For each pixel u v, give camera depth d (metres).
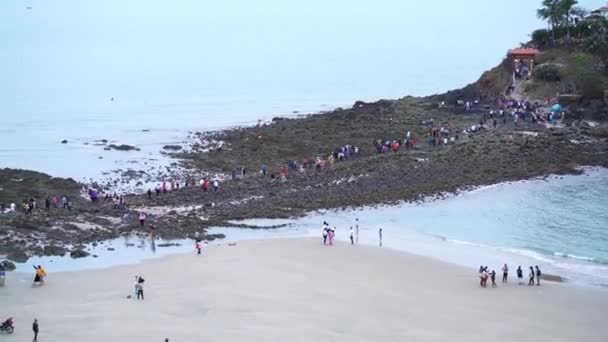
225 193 99.88
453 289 64.56
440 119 135.12
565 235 81.62
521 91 142.75
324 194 98.19
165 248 77.19
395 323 56.28
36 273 66.62
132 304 60.03
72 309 58.91
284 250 76.12
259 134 135.12
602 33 151.75
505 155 111.81
